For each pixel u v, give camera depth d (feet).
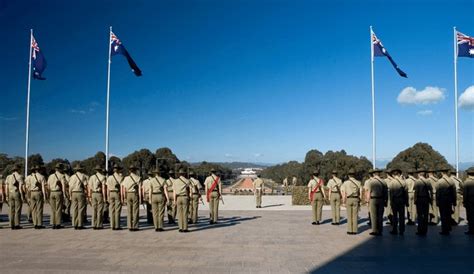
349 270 31.50
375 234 49.24
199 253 37.83
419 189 49.75
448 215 50.06
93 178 54.29
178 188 51.42
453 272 30.91
